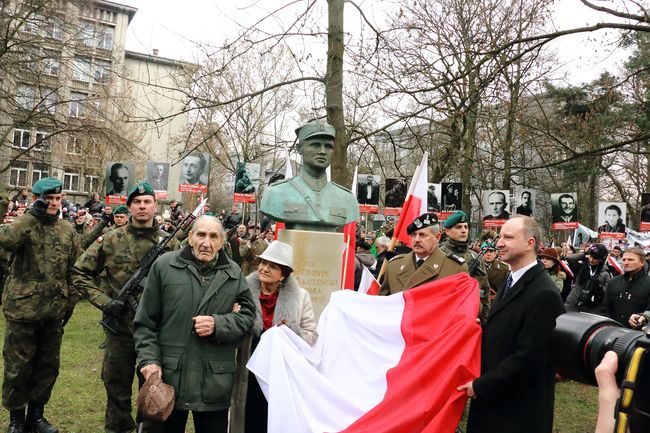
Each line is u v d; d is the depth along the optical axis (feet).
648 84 40.98
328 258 19.27
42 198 16.61
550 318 10.65
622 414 5.51
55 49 69.46
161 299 11.92
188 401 11.39
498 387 10.61
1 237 15.72
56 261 16.83
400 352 12.92
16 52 64.69
